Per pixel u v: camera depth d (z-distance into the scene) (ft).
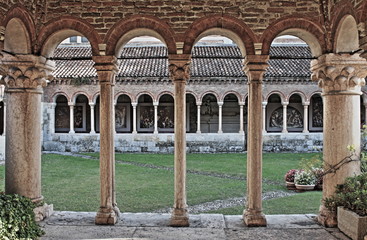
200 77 92.43
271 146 95.50
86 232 23.12
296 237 22.29
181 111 25.22
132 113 103.76
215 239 21.94
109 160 25.50
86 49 107.04
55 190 42.98
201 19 24.89
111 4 25.08
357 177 23.36
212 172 59.52
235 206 35.47
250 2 24.88
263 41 24.88
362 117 96.07
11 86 25.27
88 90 96.89
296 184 44.19
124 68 96.22
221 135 95.76
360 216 21.29
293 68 95.45
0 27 21.08
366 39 19.52
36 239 21.07
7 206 19.47
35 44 25.16
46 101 97.55
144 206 35.09
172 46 25.11
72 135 96.94
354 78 24.11
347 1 21.62
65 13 25.18
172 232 23.26
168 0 25.04
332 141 24.90
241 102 95.55
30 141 25.55
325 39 24.48
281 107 103.35
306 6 24.66
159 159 79.30
